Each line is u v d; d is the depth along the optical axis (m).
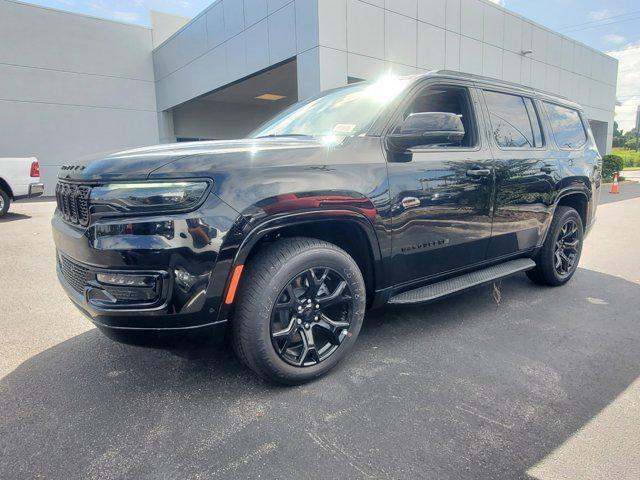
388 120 2.85
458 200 3.11
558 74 18.98
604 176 22.14
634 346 3.08
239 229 2.16
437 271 3.14
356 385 2.56
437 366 2.79
